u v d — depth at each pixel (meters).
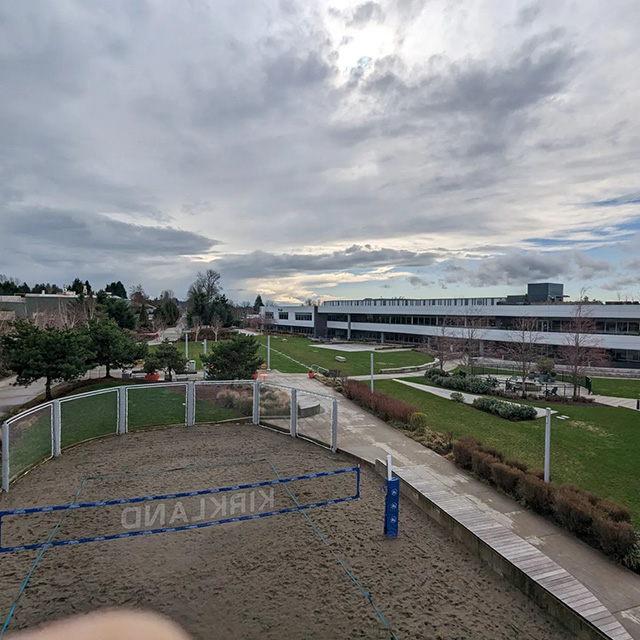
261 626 6.14
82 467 12.10
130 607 6.45
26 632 5.86
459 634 6.20
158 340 61.59
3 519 9.02
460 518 9.21
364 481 11.89
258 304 149.50
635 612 7.39
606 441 17.94
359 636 6.04
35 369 18.88
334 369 36.59
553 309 43.84
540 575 7.28
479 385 28.73
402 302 68.31
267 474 12.09
